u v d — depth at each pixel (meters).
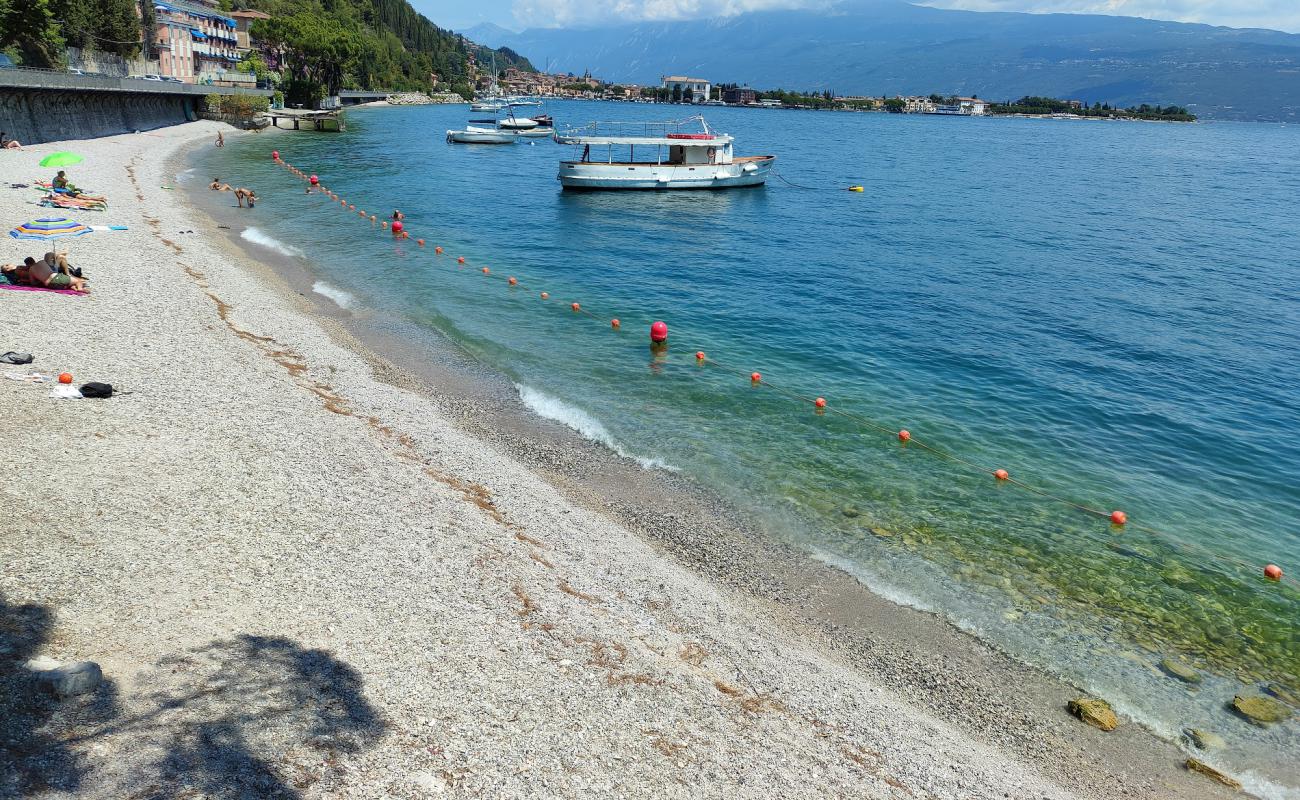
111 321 22.95
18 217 35.62
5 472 13.51
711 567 15.41
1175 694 12.84
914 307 34.41
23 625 9.64
